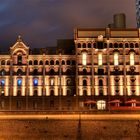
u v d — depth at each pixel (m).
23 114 91.00
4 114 91.31
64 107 133.88
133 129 89.50
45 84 138.25
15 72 138.25
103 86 135.50
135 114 90.44
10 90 136.62
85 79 135.88
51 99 134.88
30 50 143.25
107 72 136.25
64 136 89.62
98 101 133.50
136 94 135.50
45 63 139.62
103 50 137.12
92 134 89.81
